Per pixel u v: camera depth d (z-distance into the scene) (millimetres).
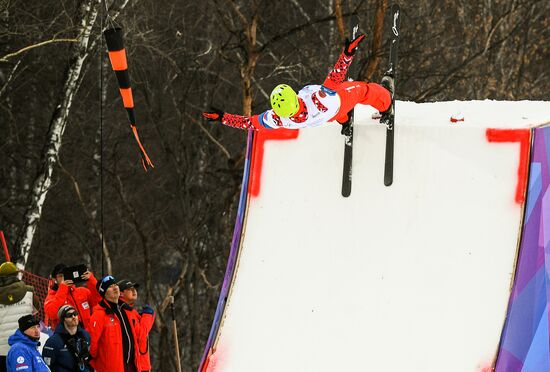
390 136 22031
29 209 54500
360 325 20797
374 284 21172
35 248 78062
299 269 21938
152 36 61281
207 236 71688
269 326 21406
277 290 21828
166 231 77250
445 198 21500
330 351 20625
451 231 21172
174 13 69312
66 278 27844
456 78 61281
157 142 77250
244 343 21328
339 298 21281
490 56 67875
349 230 21922
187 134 71750
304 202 22578
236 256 22594
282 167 23047
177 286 64750
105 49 59438
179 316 75938
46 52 68312
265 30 71812
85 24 53625
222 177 75625
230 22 65062
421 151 22047
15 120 70812
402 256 21266
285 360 20844
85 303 27828
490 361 19438
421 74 67250
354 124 22734
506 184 21188
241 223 22891
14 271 26828
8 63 67438
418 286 20859
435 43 69375
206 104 70375
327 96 19938
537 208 20562
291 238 22344
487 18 67375
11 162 75812
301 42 71750
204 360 21469
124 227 80000
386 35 65000
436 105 26719
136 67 68188
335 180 22531
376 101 21391
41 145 74250
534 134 21359
